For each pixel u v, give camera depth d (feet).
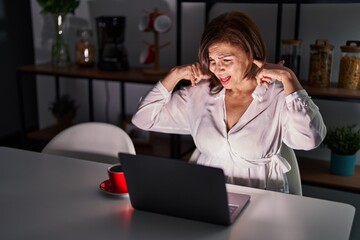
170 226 4.20
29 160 5.88
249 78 5.85
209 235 4.04
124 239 3.99
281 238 3.98
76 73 9.58
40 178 5.31
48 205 4.64
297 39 8.75
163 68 9.93
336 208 4.54
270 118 5.72
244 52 5.42
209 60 5.63
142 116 6.20
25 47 13.57
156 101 6.14
